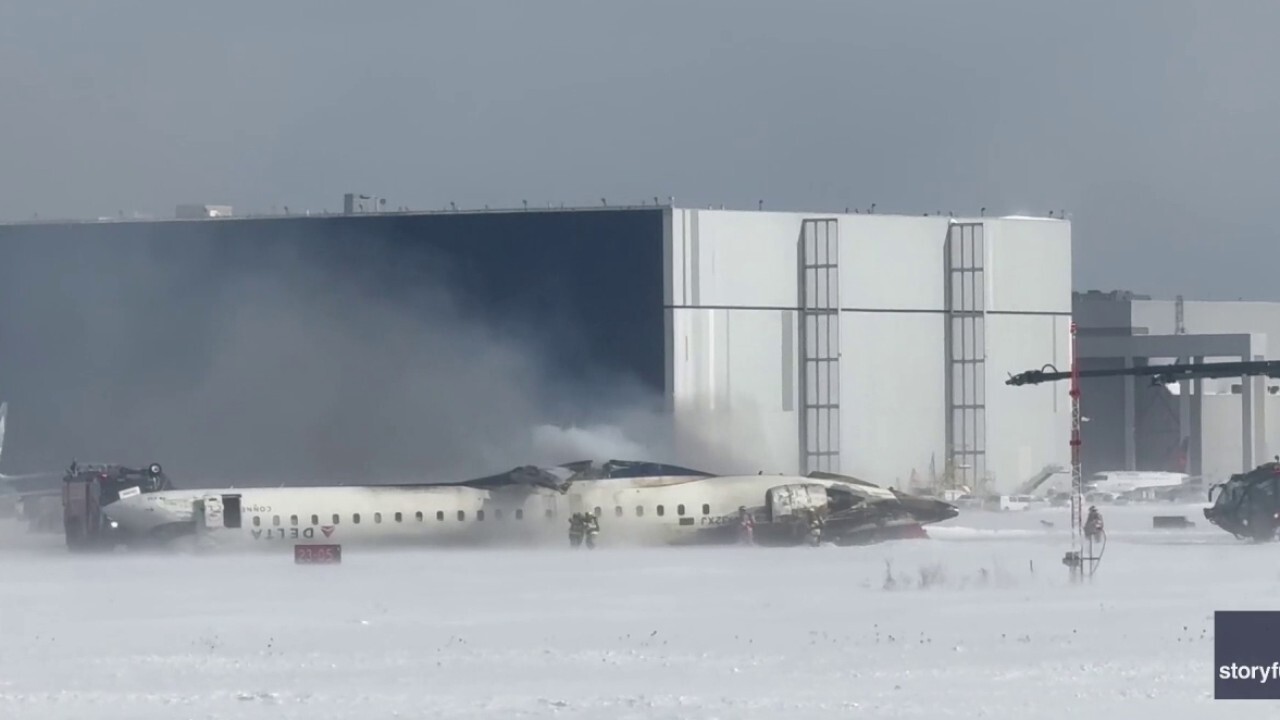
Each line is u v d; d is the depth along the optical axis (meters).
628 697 123.81
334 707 120.94
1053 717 115.81
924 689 127.12
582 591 197.75
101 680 134.25
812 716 116.19
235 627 166.25
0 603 192.50
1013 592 191.50
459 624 166.38
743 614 172.62
